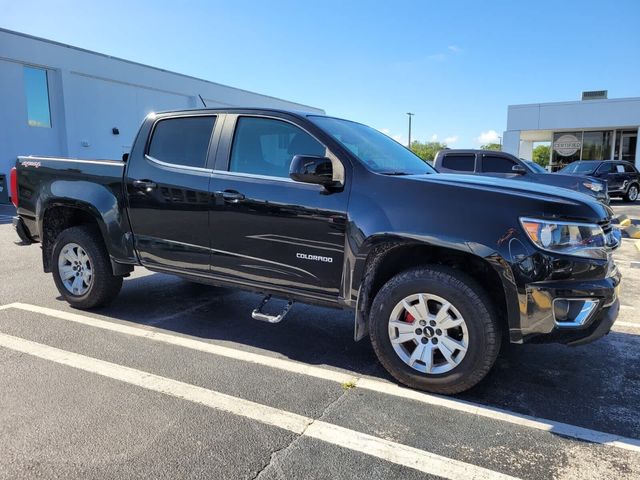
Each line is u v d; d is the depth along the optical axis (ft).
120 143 77.77
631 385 11.96
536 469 8.61
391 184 11.39
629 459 8.94
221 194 13.30
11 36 61.87
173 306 17.80
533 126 84.94
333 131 12.94
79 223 17.92
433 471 8.54
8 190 62.39
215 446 9.18
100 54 72.74
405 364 11.41
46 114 67.92
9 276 22.27
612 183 65.72
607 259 10.59
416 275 11.08
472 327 10.60
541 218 10.17
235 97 100.32
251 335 15.08
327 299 12.18
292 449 9.12
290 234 12.35
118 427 9.74
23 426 9.70
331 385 11.75
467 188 10.85
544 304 10.09
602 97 89.15
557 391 11.59
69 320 16.11
